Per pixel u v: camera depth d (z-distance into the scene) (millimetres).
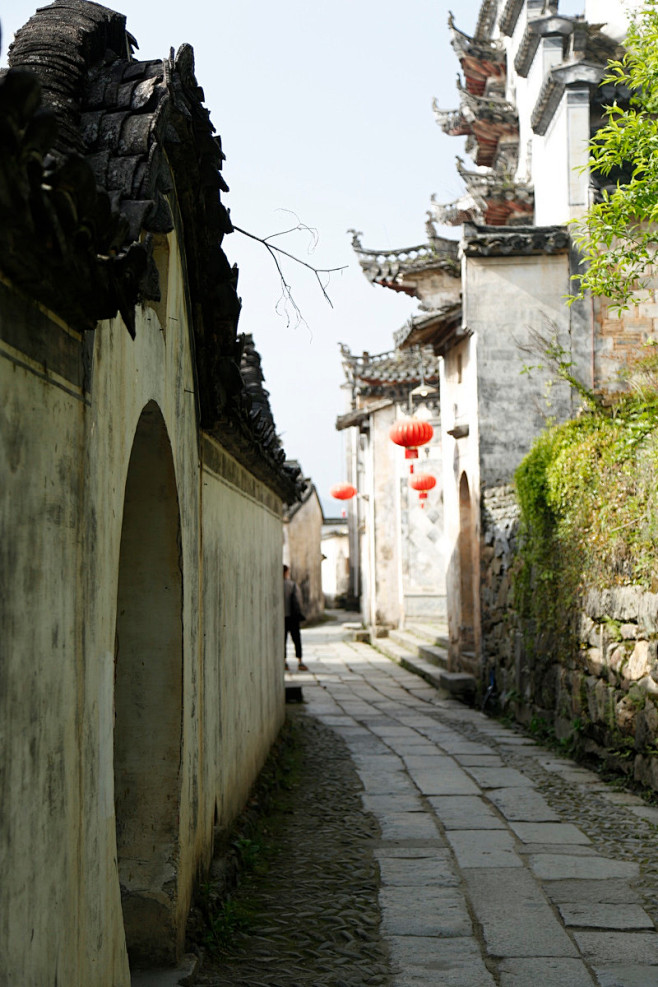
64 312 2619
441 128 23109
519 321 14156
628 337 14070
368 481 27906
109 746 3277
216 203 4500
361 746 10648
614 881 5816
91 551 3000
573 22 16422
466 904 5430
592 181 14312
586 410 10609
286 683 17328
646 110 7750
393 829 7031
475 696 14352
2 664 2189
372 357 26844
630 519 8242
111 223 2482
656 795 7664
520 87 19906
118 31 3760
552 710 10773
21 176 1975
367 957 4672
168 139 3623
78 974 2807
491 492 13953
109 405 3227
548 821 7219
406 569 25469
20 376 2326
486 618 14031
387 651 22875
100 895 3111
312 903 5406
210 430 5508
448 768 9297
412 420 17203
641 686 7992
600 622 9062
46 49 3367
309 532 35438
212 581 5746
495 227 14102
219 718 5934
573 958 4668
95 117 3277
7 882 2211
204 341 5129
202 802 5168
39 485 2469
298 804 7859
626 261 8039
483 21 23828
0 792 2170
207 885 5008
